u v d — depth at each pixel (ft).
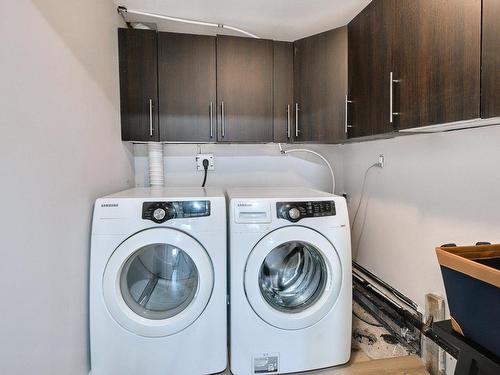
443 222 4.58
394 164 5.88
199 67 6.06
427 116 3.44
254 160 7.79
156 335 4.26
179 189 5.98
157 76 5.92
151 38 5.87
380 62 4.46
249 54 6.24
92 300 4.11
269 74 6.34
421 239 5.09
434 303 4.53
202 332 4.39
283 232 4.43
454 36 3.01
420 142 5.08
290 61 6.43
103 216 4.15
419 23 3.56
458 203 4.27
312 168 8.14
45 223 3.15
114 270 4.12
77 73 3.97
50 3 3.28
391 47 4.15
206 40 6.07
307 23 6.40
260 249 4.39
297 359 4.57
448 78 3.10
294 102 6.45
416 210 5.22
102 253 4.12
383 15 4.36
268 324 4.48
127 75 5.82
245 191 5.65
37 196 3.00
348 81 5.67
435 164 4.73
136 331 4.20
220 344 4.47
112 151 5.39
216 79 6.13
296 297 4.87
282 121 6.44
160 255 4.67
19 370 2.68
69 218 3.68
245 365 4.47
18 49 2.71
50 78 3.27
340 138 5.83
